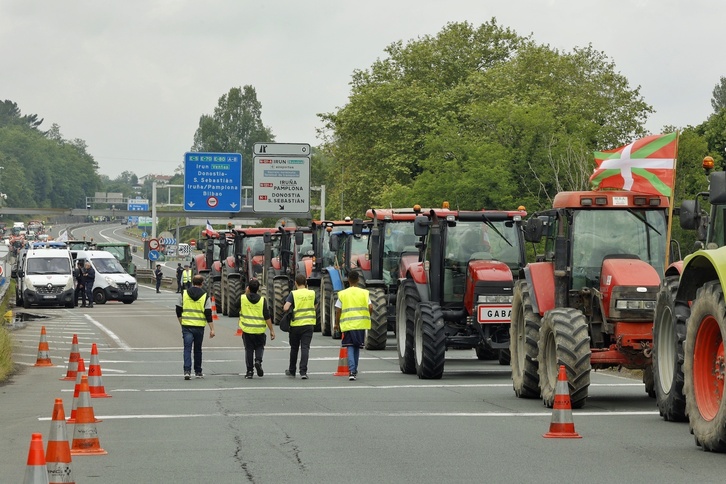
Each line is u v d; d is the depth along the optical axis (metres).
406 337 27.05
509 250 27.41
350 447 15.08
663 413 17.48
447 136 66.38
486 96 81.38
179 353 35.00
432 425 17.41
